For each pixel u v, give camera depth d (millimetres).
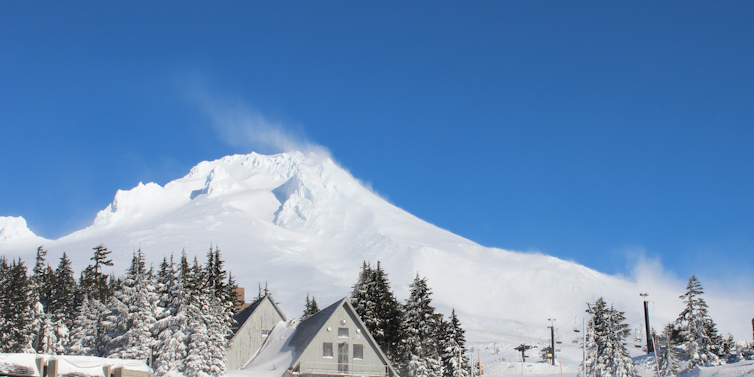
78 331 73812
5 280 84312
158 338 64500
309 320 69312
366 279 79625
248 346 73812
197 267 73375
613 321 88812
